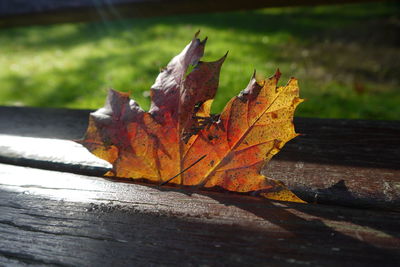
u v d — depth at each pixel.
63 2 0.81
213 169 0.34
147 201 0.31
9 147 0.39
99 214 0.31
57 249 0.28
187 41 2.08
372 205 0.33
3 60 2.04
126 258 0.28
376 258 0.27
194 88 0.33
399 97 1.32
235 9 0.86
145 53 1.90
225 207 0.31
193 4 0.80
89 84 1.52
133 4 0.78
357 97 1.33
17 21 0.91
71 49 2.18
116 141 0.34
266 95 0.32
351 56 1.84
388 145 0.38
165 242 0.28
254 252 0.28
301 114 1.18
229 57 1.71
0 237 0.29
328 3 0.85
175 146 0.33
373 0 0.84
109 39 2.33
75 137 0.41
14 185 0.33
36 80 1.65
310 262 0.27
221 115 0.33
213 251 0.28
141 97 1.28
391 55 1.83
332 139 0.40
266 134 0.32
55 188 0.33
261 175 0.33
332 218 0.30
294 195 0.32
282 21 2.62
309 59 1.80
